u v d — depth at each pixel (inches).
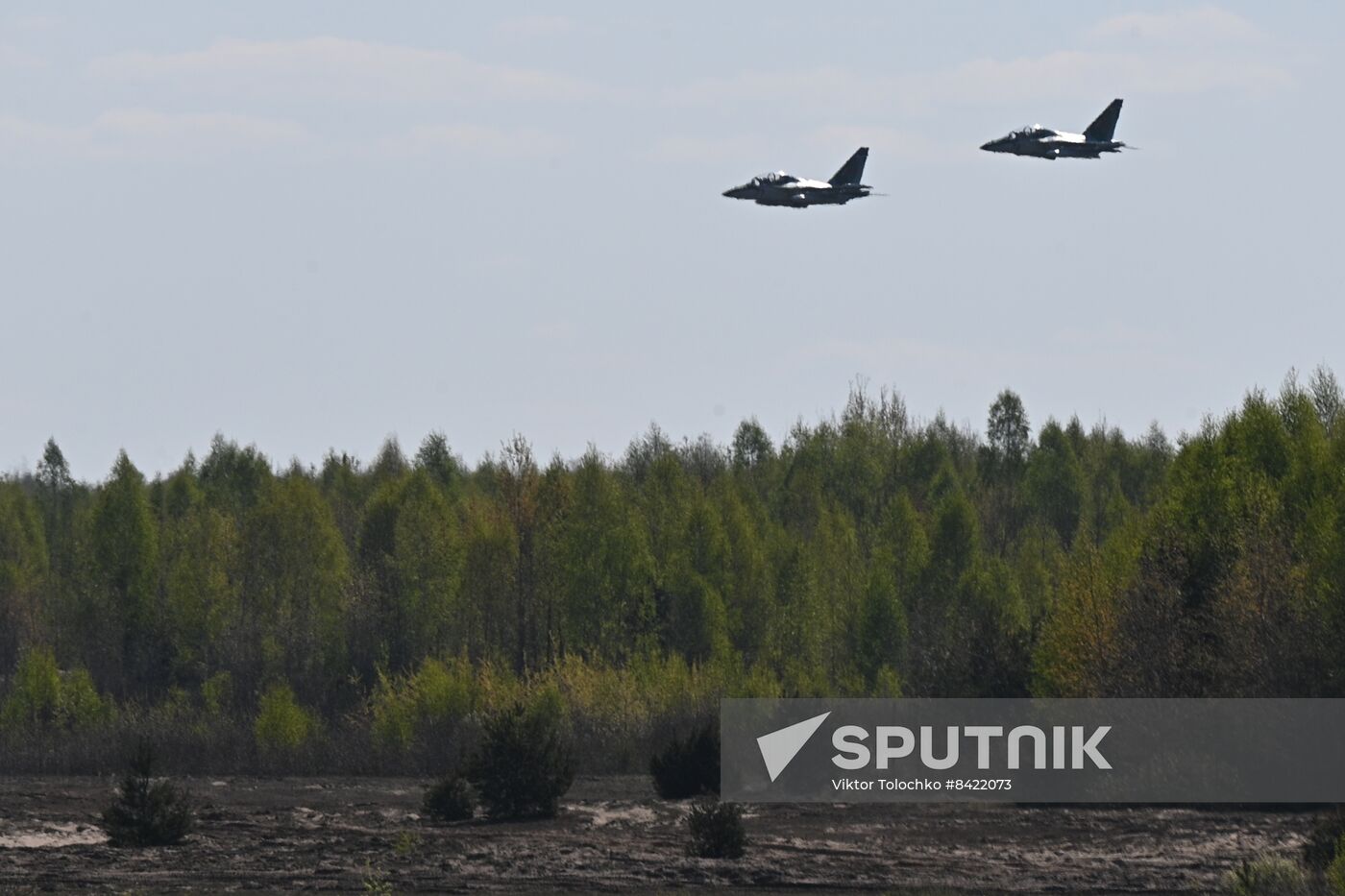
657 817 5693.9
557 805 5944.9
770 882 4357.8
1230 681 6038.4
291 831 5329.7
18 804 6082.7
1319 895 3720.5
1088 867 4530.0
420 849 4906.5
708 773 6264.8
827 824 5433.1
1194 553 6712.6
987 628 7219.5
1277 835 5004.9
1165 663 6294.3
